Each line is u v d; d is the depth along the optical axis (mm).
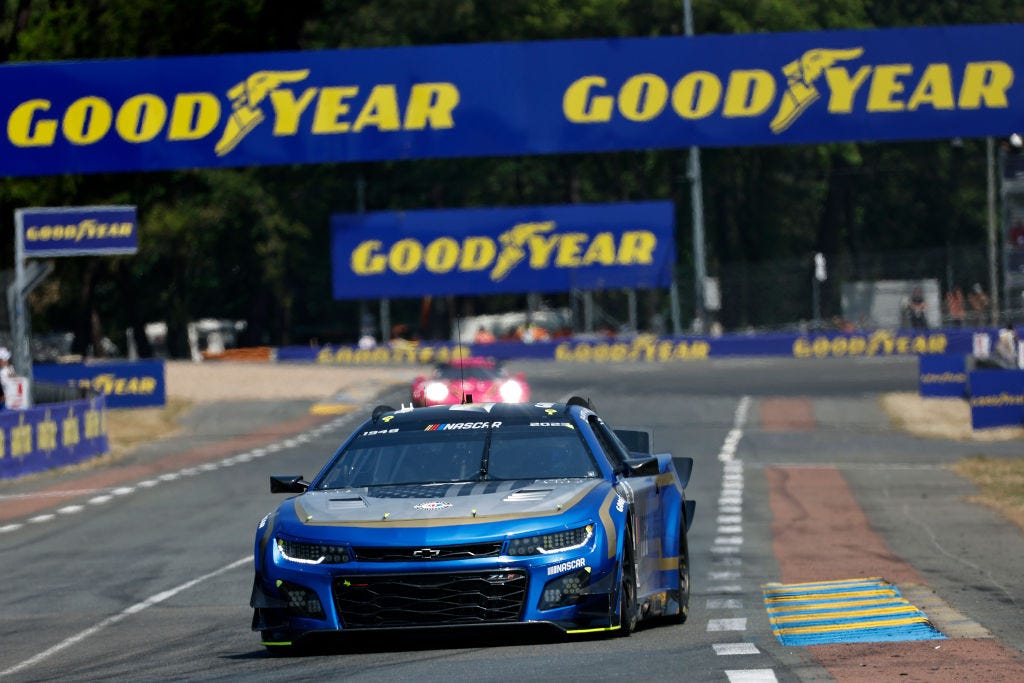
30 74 138250
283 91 139250
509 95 139250
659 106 139375
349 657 37500
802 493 100938
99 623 53344
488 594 35625
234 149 139125
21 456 122562
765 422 158000
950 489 101000
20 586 66188
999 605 47938
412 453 40031
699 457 127812
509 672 33469
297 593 36344
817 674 32406
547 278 194500
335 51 139375
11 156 138625
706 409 171125
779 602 51031
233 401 195125
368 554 35781
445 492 37844
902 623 42812
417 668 34750
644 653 36094
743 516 88250
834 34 139500
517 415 41281
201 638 47312
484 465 39375
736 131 139750
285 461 130625
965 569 60656
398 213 193625
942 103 139625
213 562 72062
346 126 139375
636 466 40594
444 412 41844
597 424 42062
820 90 139500
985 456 123062
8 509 101188
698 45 139250
